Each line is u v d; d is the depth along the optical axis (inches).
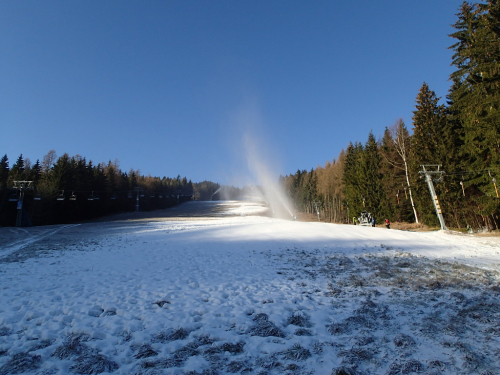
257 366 154.6
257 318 225.1
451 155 1102.4
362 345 178.1
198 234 888.9
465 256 502.6
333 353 169.0
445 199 1135.0
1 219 1680.6
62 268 422.9
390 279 352.8
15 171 2155.5
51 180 2102.6
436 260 469.1
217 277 367.6
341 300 273.0
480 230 956.0
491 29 788.6
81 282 339.9
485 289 297.7
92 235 957.2
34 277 366.3
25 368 149.4
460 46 983.6
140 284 330.3
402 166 1622.8
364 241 676.1
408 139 1641.2
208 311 240.5
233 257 514.0
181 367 152.3
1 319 218.7
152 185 3996.1
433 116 1211.2
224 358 163.0
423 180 1228.5
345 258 496.7
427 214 1286.9
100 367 149.8
